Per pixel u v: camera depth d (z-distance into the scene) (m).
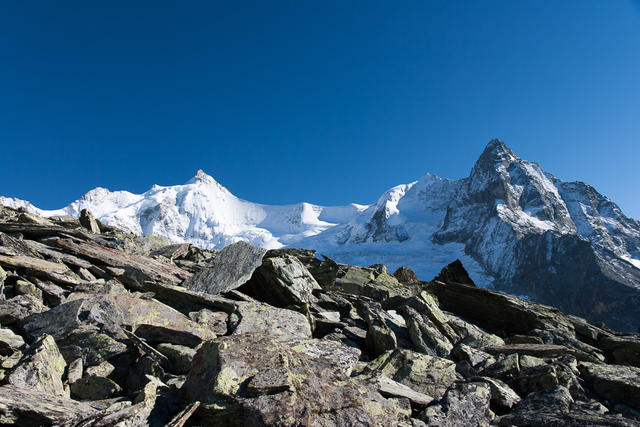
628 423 9.09
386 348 14.34
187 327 12.04
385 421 8.08
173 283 17.62
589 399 12.12
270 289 17.62
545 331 19.86
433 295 23.41
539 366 13.40
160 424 7.53
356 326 16.86
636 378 13.16
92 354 10.46
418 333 15.66
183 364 10.48
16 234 18.02
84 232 21.81
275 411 7.23
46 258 16.30
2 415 7.36
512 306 20.67
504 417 10.29
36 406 7.66
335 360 11.54
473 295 21.64
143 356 10.79
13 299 12.37
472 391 10.64
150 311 12.38
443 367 12.60
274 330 13.32
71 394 9.55
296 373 8.34
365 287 23.27
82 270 16.06
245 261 17.84
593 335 20.80
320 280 22.73
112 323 11.45
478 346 16.64
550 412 10.35
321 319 15.86
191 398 8.04
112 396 9.60
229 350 8.48
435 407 9.98
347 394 8.29
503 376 13.30
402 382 11.73
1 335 10.36
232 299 15.81
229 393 7.60
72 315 11.14
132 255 20.03
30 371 8.87
